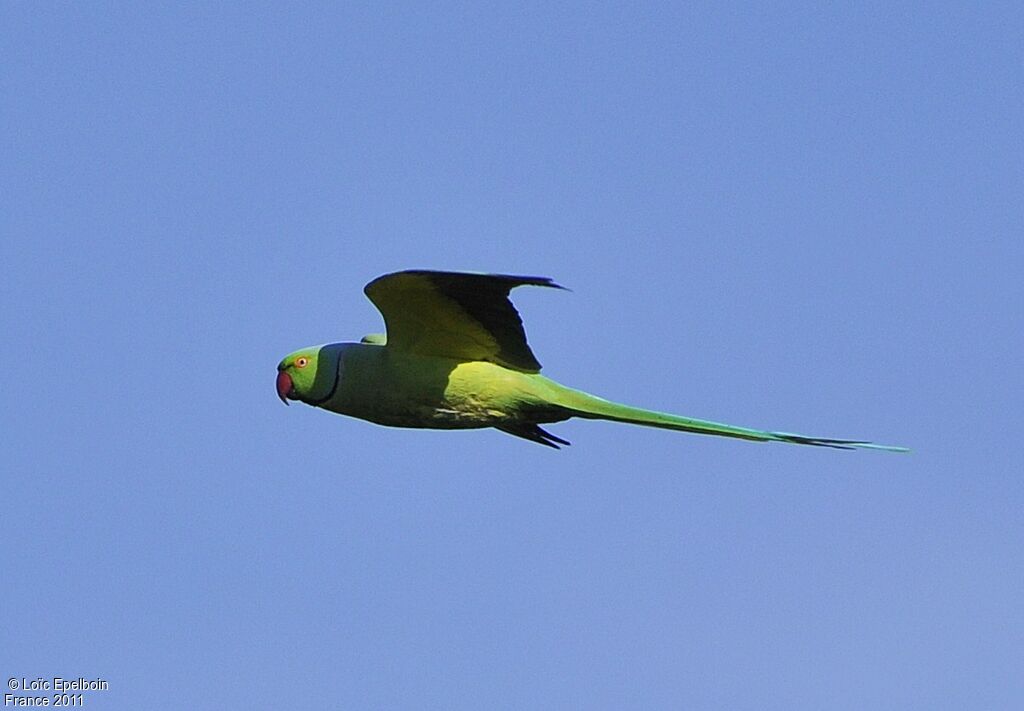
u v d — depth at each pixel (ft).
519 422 51.98
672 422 49.80
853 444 49.49
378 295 49.49
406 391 51.19
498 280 46.44
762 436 49.42
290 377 52.49
